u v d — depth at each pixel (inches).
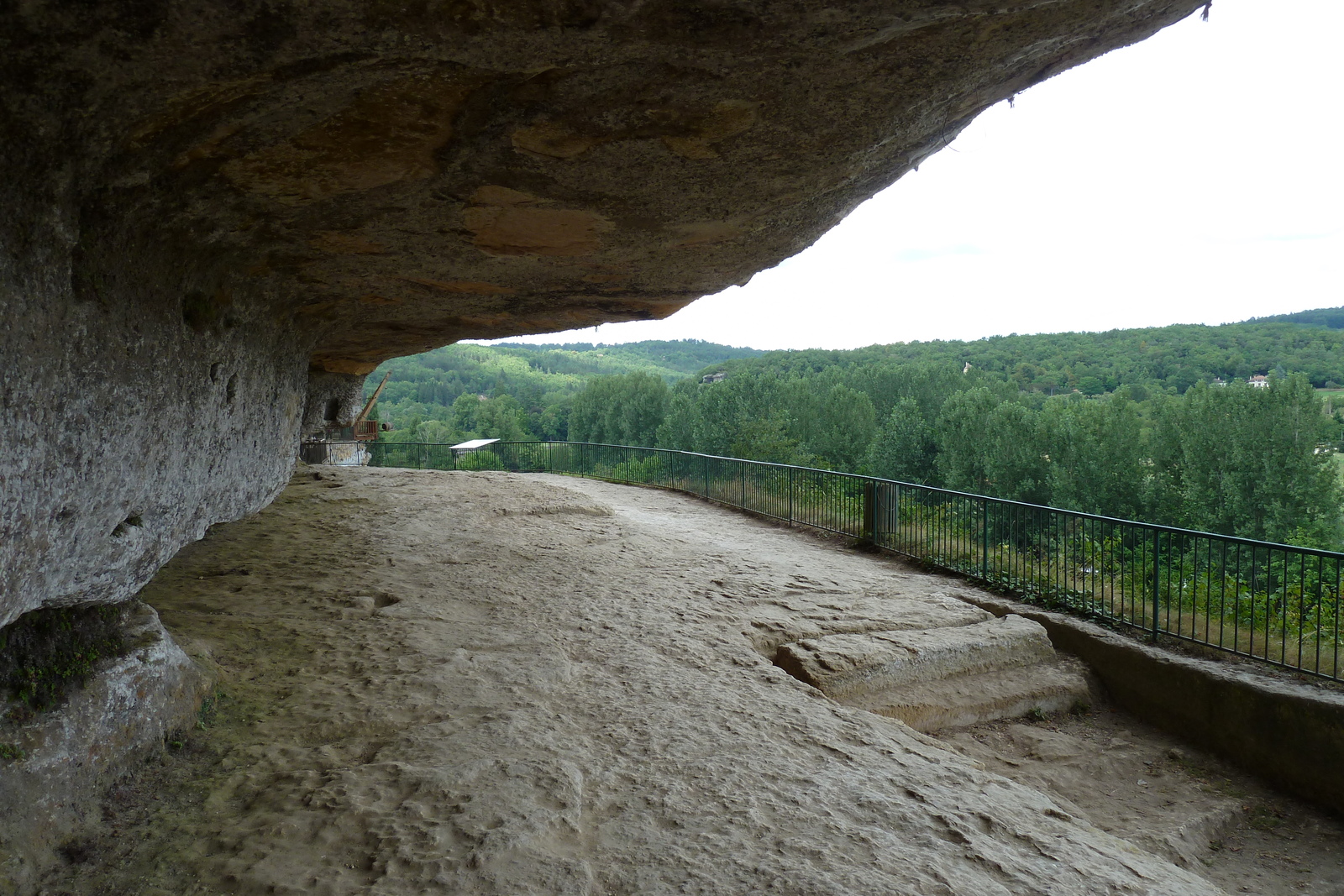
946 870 122.4
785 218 205.0
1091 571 293.0
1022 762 216.5
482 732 158.6
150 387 132.4
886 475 2082.9
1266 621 236.7
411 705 170.4
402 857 113.9
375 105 114.3
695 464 615.5
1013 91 161.9
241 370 195.6
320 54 93.1
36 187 91.1
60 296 100.3
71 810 116.4
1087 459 1631.4
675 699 186.9
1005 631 263.4
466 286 250.7
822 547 431.2
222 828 121.3
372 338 382.9
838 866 120.2
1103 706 255.3
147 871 109.7
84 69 82.8
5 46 76.5
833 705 194.2
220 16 80.8
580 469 819.4
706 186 168.4
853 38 112.1
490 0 89.3
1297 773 207.2
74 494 109.3
